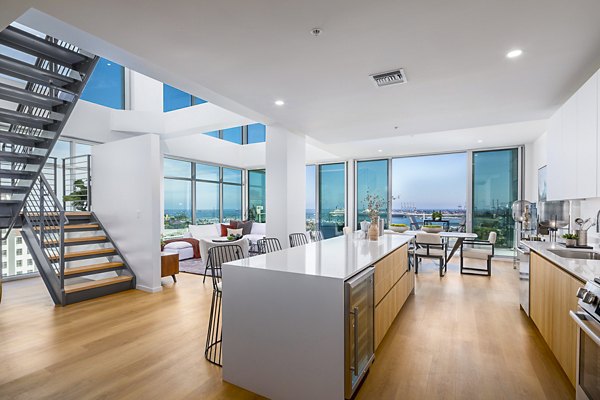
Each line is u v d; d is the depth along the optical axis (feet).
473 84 10.50
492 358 8.50
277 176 17.16
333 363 6.25
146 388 7.16
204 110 19.24
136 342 9.52
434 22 6.98
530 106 12.71
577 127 9.71
